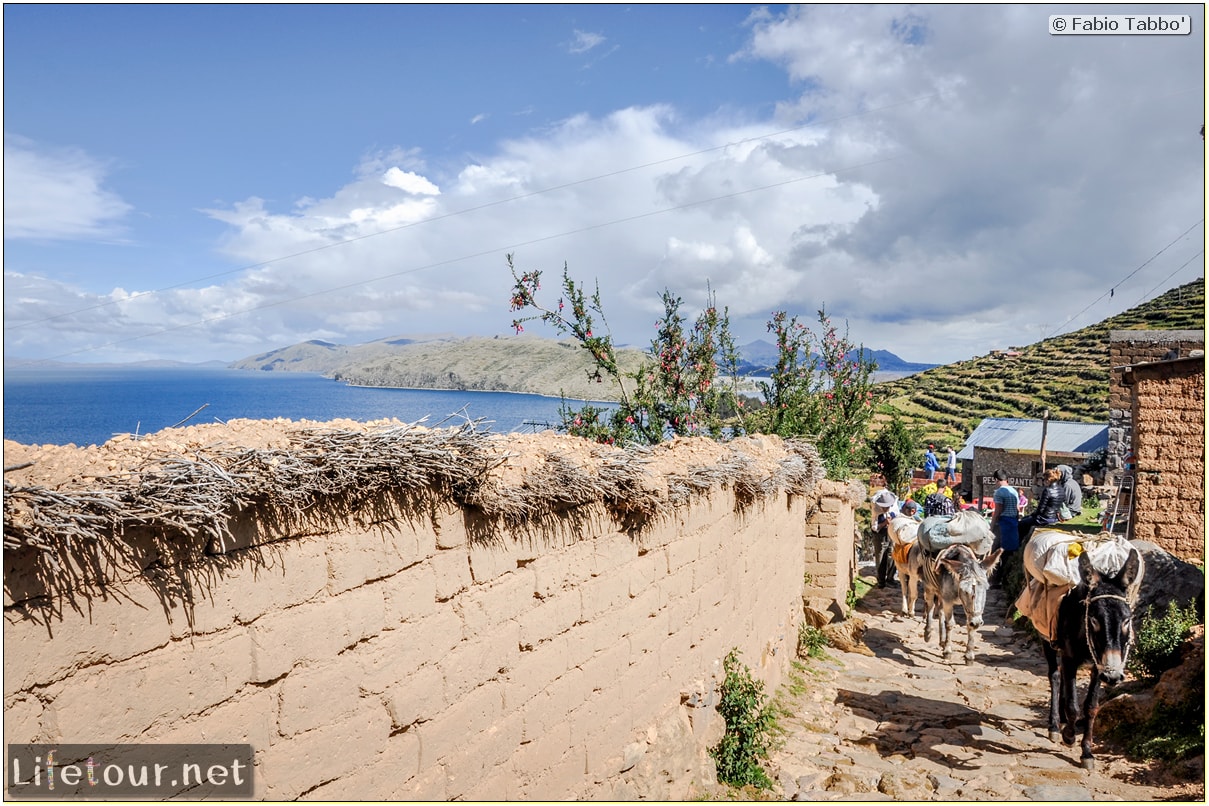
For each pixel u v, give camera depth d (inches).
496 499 168.7
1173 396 637.9
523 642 186.4
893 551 586.6
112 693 105.2
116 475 104.7
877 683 412.8
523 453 191.9
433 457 151.9
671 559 263.1
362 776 142.2
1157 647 338.6
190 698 114.7
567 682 203.9
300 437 133.8
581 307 508.1
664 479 242.8
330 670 136.9
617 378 517.7
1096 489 1072.2
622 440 499.8
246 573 123.0
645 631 245.6
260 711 125.1
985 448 1368.1
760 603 366.9
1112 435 1056.8
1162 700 307.9
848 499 532.4
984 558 474.3
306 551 133.0
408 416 168.4
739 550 332.2
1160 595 394.9
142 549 109.0
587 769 212.1
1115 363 1049.5
